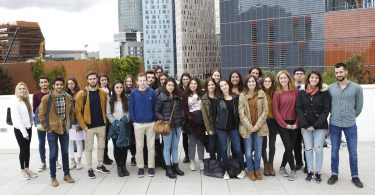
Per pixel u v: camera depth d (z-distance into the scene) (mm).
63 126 6375
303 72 6727
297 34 68750
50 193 6043
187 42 119500
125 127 6754
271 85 6527
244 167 6695
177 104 6770
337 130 6070
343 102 5941
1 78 27672
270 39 72188
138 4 188125
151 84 7691
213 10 135250
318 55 66750
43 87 7059
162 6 129000
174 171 6848
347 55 63156
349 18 62406
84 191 6090
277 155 7992
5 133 9422
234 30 77125
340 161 7340
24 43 95750
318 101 6070
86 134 6723
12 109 6730
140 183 6410
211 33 133500
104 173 7059
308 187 5945
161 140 7621
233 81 6551
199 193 5812
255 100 6355
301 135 6730
